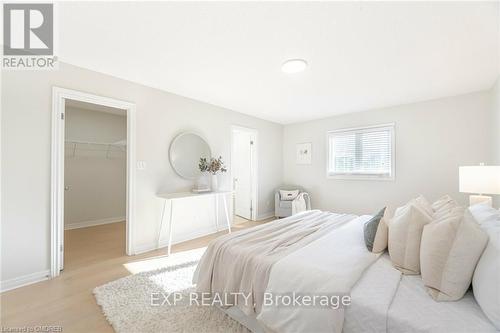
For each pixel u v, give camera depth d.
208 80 2.76
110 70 2.49
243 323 1.53
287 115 4.46
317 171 4.70
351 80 2.71
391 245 1.44
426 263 1.15
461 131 3.15
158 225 3.08
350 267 1.29
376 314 0.99
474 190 2.23
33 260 2.12
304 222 2.31
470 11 1.50
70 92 2.32
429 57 2.14
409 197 3.57
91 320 1.60
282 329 1.19
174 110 3.25
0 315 1.64
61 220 2.29
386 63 2.27
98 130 4.42
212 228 3.80
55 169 2.23
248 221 4.64
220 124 3.92
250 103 3.71
